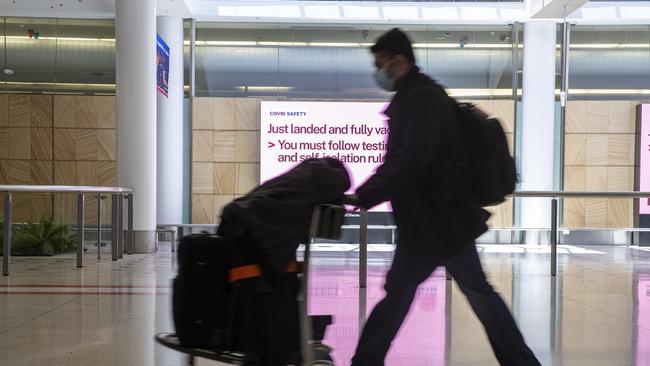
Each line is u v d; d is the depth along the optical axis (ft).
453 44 51.70
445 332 13.89
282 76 51.67
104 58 50.19
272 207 7.64
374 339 9.20
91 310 16.30
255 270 7.70
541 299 18.92
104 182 49.83
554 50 50.11
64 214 48.47
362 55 51.90
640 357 11.78
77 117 49.75
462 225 8.73
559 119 50.90
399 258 9.03
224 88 51.31
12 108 49.55
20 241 34.06
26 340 12.78
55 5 46.83
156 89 37.29
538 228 49.29
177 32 49.55
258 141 50.67
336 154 49.96
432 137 8.52
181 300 7.84
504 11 49.83
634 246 48.26
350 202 8.34
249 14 49.60
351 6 49.88
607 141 50.72
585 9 49.42
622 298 19.17
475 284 9.85
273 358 7.66
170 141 49.26
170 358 11.35
